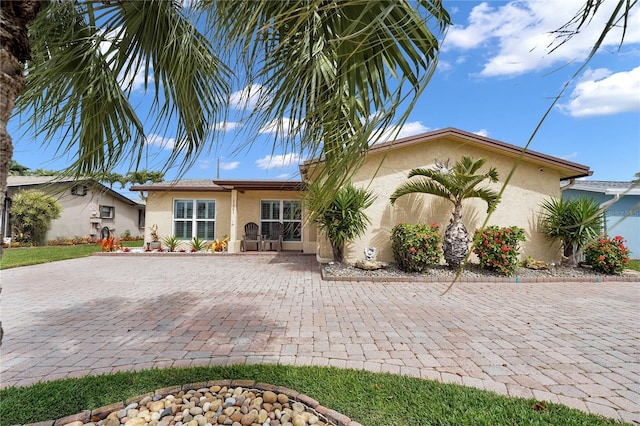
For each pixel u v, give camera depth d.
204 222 14.44
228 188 13.32
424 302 5.63
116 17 2.24
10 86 1.41
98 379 2.78
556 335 4.00
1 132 1.37
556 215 8.77
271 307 5.24
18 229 16.28
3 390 2.61
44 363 3.17
